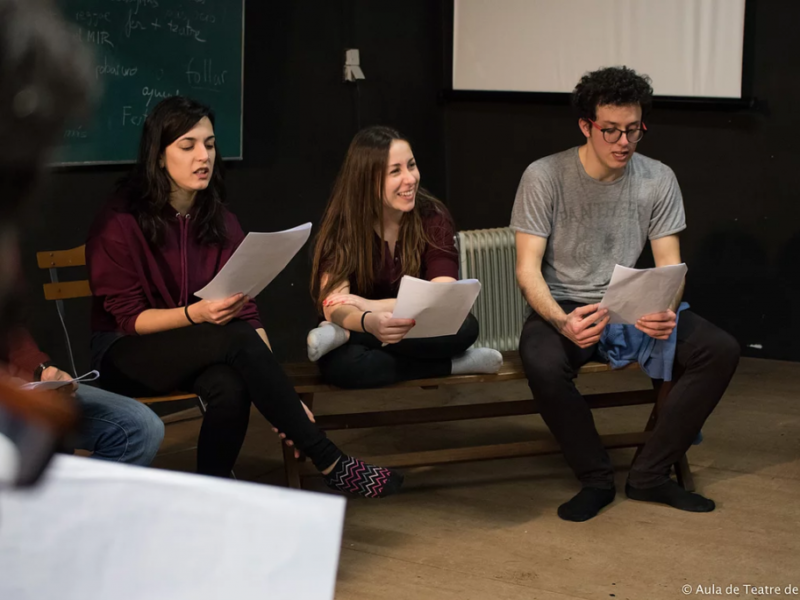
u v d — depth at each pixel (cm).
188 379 224
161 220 235
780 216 423
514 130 494
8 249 30
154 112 232
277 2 404
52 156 30
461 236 375
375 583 209
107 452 204
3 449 34
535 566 218
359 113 457
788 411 350
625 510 253
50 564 42
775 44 411
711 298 446
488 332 386
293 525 43
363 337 249
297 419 221
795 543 230
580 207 270
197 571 42
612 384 396
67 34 30
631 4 442
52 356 319
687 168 443
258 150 404
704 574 213
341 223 257
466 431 332
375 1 460
